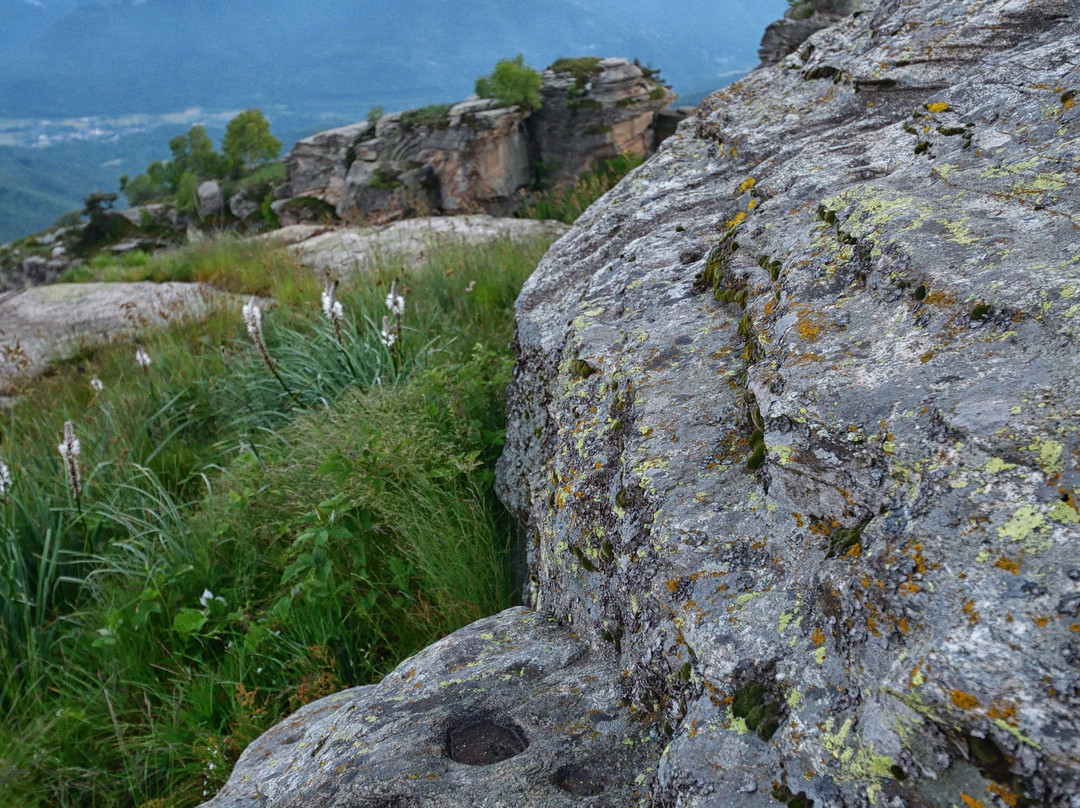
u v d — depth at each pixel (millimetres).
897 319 1610
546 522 2371
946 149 2406
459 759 1682
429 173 21422
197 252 12078
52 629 3912
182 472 5328
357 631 3314
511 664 1983
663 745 1564
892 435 1373
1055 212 1647
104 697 3426
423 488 3672
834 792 1118
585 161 21875
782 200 2594
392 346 5211
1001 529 1125
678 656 1531
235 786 2105
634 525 1817
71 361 7832
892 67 3377
